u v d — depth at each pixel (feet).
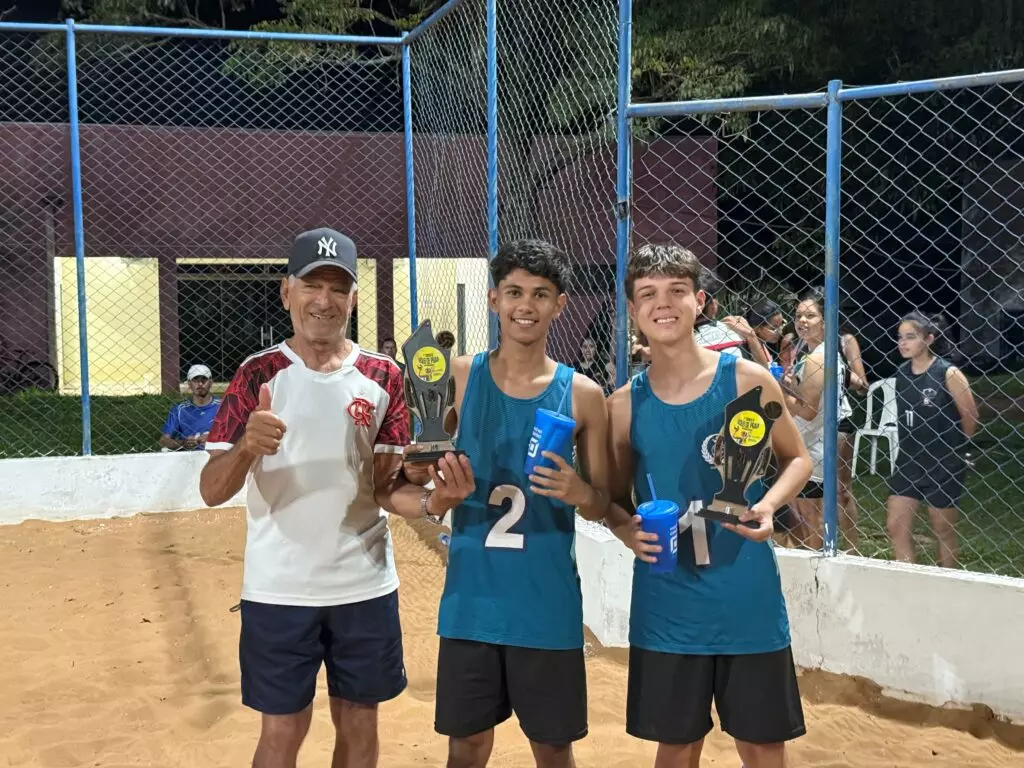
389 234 39.19
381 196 39.11
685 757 8.34
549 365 8.37
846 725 11.96
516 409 8.19
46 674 13.53
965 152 42.80
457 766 8.41
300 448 8.16
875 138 43.34
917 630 12.48
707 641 8.01
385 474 8.57
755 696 8.02
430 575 18.26
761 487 8.56
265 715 8.18
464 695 8.16
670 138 35.96
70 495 22.45
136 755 11.16
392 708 12.42
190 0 57.62
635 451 8.50
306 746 11.30
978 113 41.29
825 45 39.99
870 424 21.59
